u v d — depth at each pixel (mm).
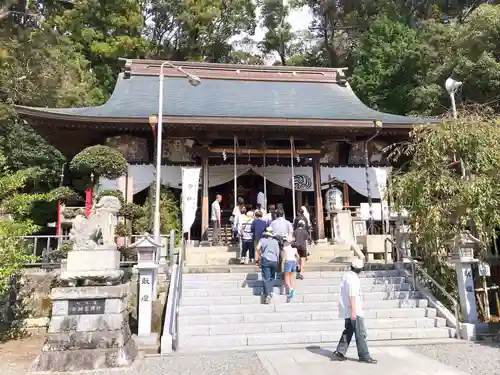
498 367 6051
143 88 19562
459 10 31953
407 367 6070
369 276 10398
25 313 9656
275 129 16172
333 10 41188
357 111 18703
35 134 20672
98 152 12445
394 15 32656
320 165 18453
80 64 27438
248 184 20500
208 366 6301
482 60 19344
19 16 26703
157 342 7688
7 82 20531
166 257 11445
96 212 7723
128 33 33531
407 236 10844
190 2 36281
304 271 10523
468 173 9242
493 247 12086
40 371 6051
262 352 7129
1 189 9125
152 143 17109
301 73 22844
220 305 8805
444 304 9625
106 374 5941
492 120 9672
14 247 8281
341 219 14242
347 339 6562
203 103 18141
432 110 22188
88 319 6426
